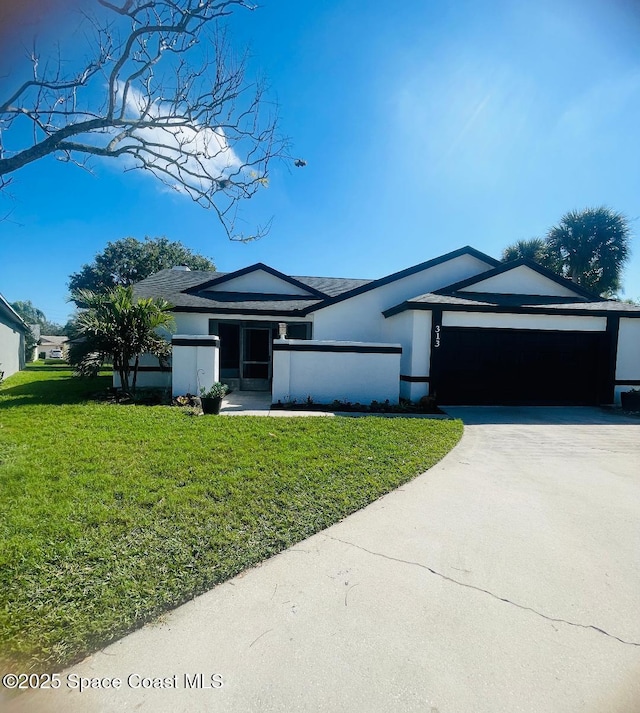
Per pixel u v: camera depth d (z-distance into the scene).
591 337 11.05
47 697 1.88
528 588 2.73
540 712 1.83
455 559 3.07
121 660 2.07
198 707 1.82
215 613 2.42
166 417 7.67
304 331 13.30
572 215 20.20
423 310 10.34
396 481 4.64
